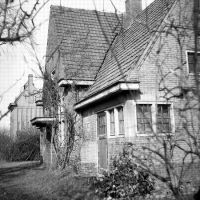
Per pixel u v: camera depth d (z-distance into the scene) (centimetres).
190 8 862
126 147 1002
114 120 1182
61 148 1593
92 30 1806
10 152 2873
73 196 960
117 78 1150
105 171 1044
